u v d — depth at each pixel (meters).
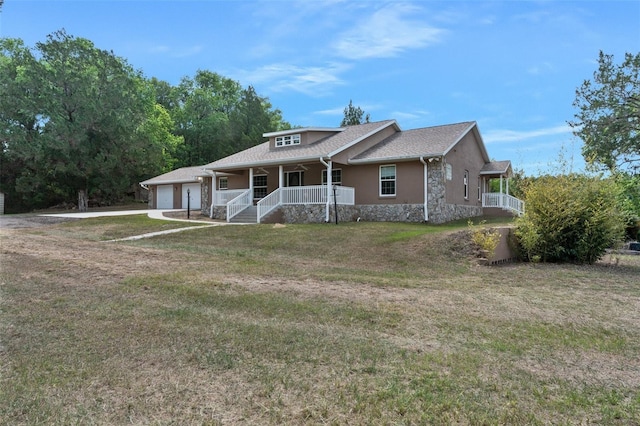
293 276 7.95
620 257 12.23
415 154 17.66
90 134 30.70
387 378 3.57
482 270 9.39
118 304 5.77
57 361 3.88
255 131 40.19
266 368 3.76
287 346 4.32
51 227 16.86
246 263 9.32
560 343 4.62
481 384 3.49
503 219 19.47
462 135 19.41
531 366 3.95
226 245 12.46
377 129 20.72
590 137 20.80
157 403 3.10
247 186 23.16
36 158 28.30
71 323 4.97
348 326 5.05
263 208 18.52
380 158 18.39
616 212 10.98
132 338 4.50
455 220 18.91
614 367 3.98
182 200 31.11
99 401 3.14
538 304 6.37
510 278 8.55
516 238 11.37
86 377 3.55
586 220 10.71
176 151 43.38
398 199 18.56
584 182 10.92
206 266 8.75
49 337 4.51
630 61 19.86
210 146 44.66
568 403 3.19
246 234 14.15
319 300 6.21
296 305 5.88
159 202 32.88
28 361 3.88
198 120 46.94
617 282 8.26
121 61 37.38
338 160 18.44
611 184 10.81
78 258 9.05
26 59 29.72
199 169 31.61
